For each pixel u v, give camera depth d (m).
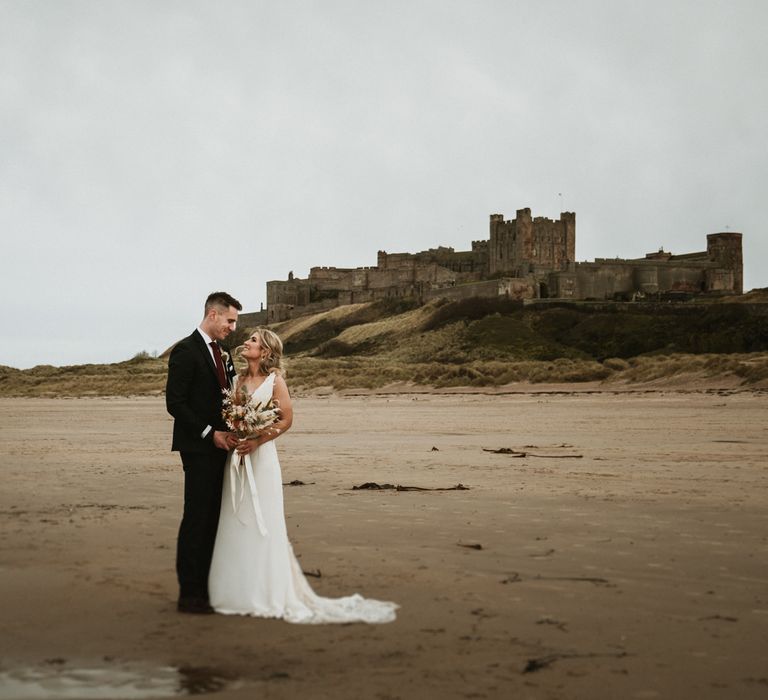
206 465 6.22
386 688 4.38
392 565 7.27
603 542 8.19
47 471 14.88
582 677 4.54
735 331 105.75
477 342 118.38
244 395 6.18
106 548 8.10
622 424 25.72
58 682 4.48
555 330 120.00
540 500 10.87
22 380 99.88
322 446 19.91
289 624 5.59
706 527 8.90
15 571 7.13
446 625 5.52
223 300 6.61
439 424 28.05
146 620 5.71
